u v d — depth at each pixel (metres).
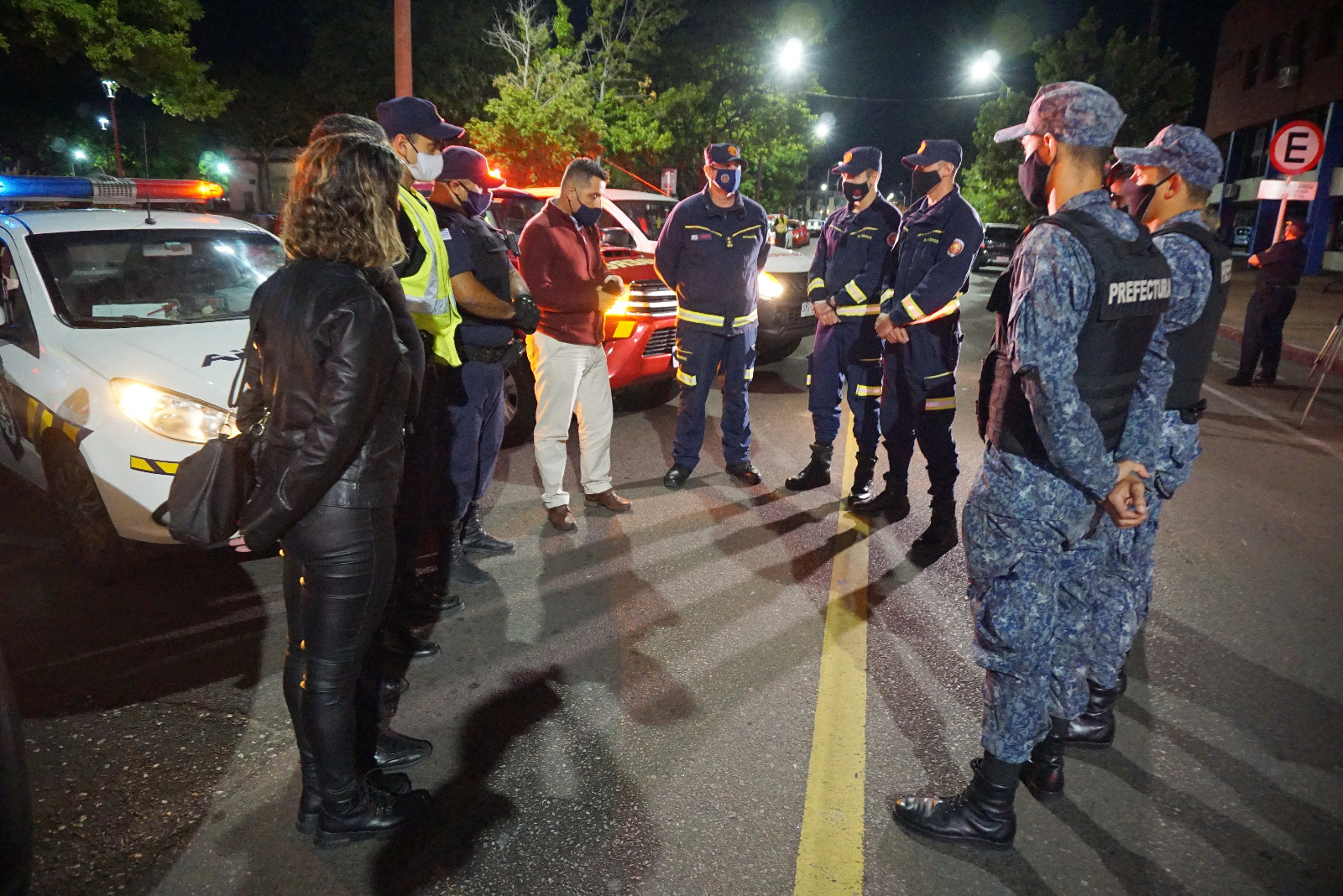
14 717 1.73
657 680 3.12
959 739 2.81
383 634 2.60
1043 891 2.20
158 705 2.93
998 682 2.28
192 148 35.56
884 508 4.79
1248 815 2.49
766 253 5.07
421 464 3.28
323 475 1.95
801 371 8.79
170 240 4.55
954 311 4.19
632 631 3.47
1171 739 2.84
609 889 2.17
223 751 2.70
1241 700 3.07
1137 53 26.61
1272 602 3.82
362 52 28.17
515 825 2.39
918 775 2.63
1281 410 7.67
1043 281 1.99
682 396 5.09
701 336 4.93
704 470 5.57
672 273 4.96
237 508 2.07
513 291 3.61
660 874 2.22
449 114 27.47
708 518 4.72
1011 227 26.44
